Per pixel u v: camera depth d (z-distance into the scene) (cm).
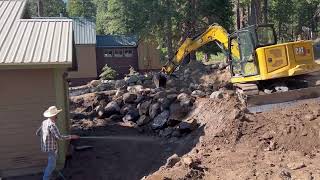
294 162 894
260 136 1080
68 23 1396
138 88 2144
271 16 5156
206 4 3731
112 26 4309
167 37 3875
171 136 1481
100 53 4203
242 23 5000
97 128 1750
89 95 2136
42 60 1123
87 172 1157
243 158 960
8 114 1158
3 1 1587
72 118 1931
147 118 1734
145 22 3938
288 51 1324
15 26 1360
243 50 1402
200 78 2661
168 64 2050
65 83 1357
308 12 5606
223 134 1130
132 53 4303
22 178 1128
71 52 1184
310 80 1361
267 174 834
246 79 1387
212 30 1809
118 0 4116
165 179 843
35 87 1167
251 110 1232
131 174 1128
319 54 2203
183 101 1655
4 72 1152
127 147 1399
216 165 929
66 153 1280
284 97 1243
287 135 1049
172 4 3812
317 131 1034
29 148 1165
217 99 1507
